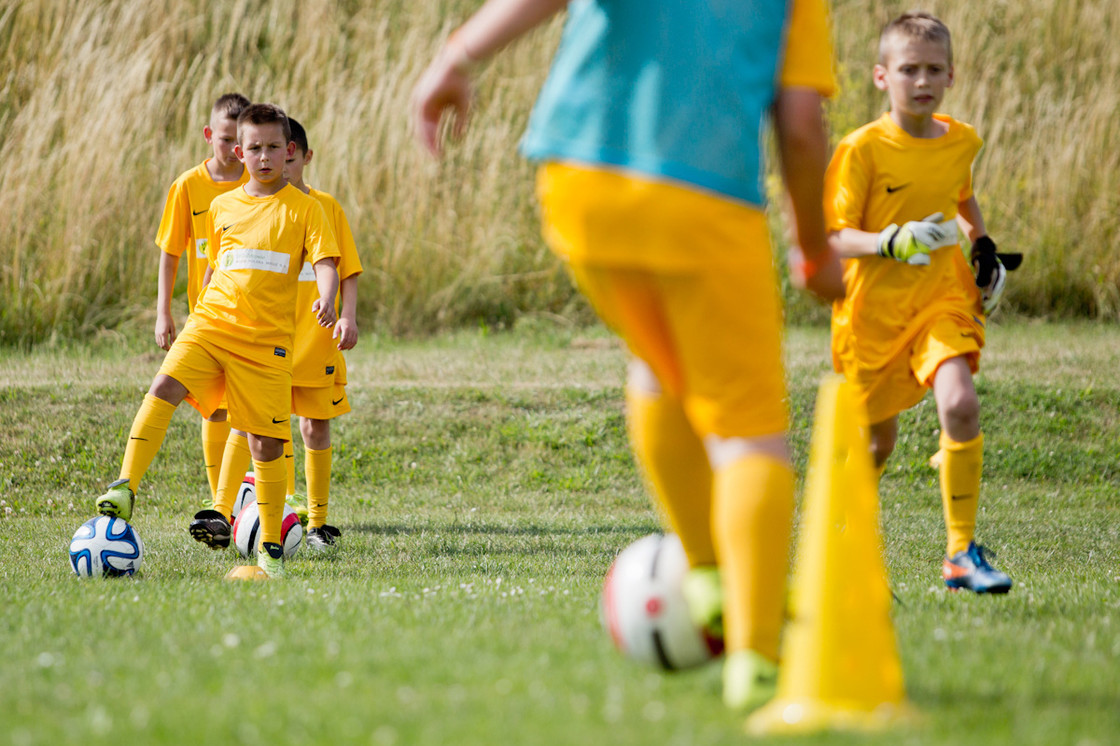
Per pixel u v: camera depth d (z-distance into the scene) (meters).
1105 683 9.05
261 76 48.22
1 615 12.51
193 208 22.98
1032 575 18.31
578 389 34.09
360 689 8.88
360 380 35.78
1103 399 33.00
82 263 42.12
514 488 29.36
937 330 15.23
